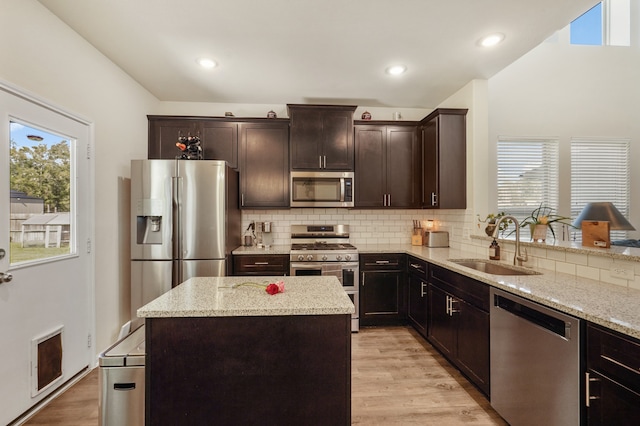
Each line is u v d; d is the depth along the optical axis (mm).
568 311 1311
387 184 3631
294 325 1268
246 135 3510
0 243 1716
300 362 1268
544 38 2365
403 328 3361
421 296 2996
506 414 1735
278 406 1262
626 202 4133
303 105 3445
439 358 2641
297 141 3482
